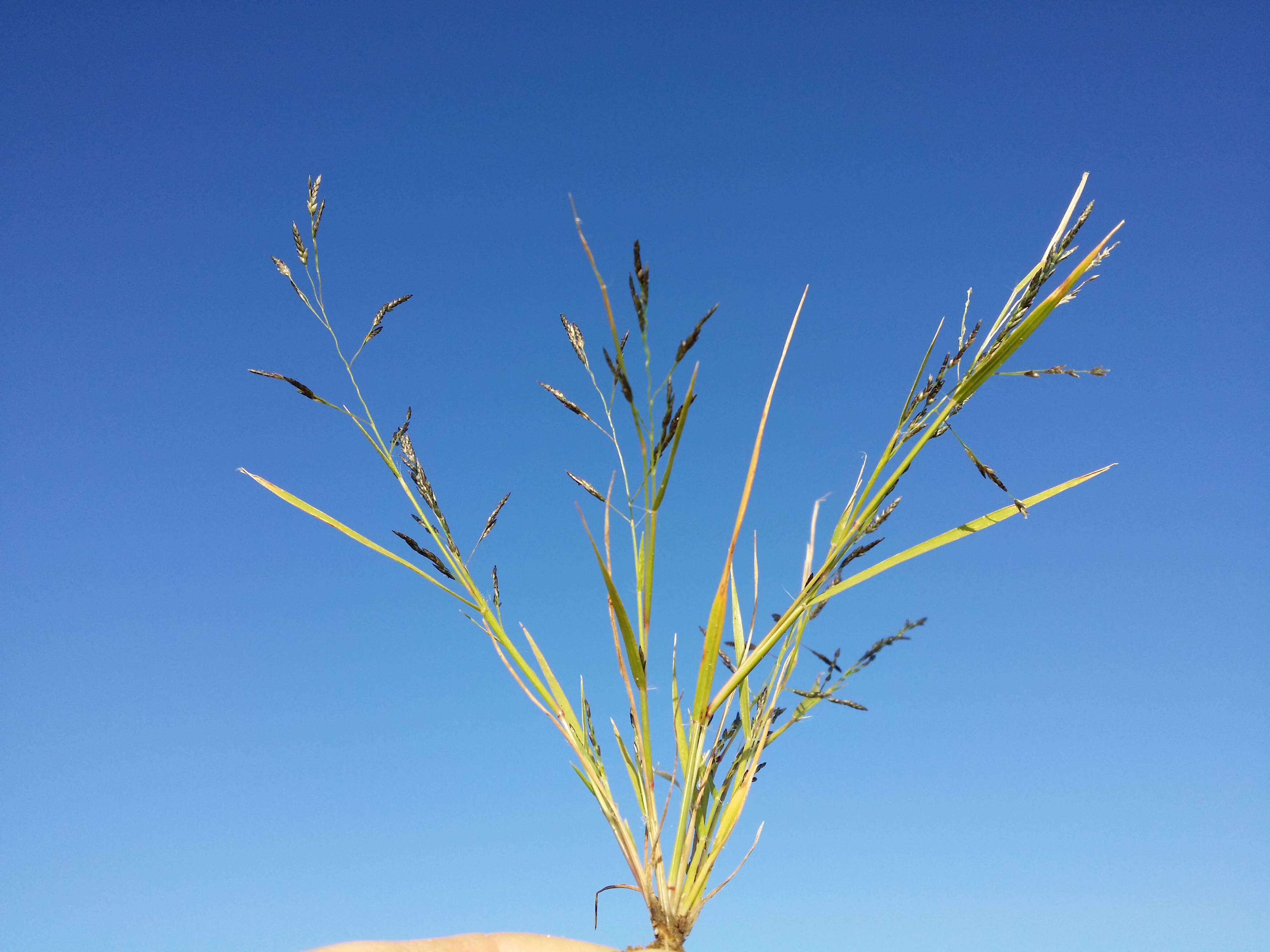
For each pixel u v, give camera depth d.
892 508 0.15
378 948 0.13
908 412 0.15
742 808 0.15
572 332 0.15
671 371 0.14
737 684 0.15
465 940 0.14
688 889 0.15
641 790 0.15
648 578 0.15
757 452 0.15
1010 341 0.14
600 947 0.14
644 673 0.15
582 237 0.13
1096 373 0.14
